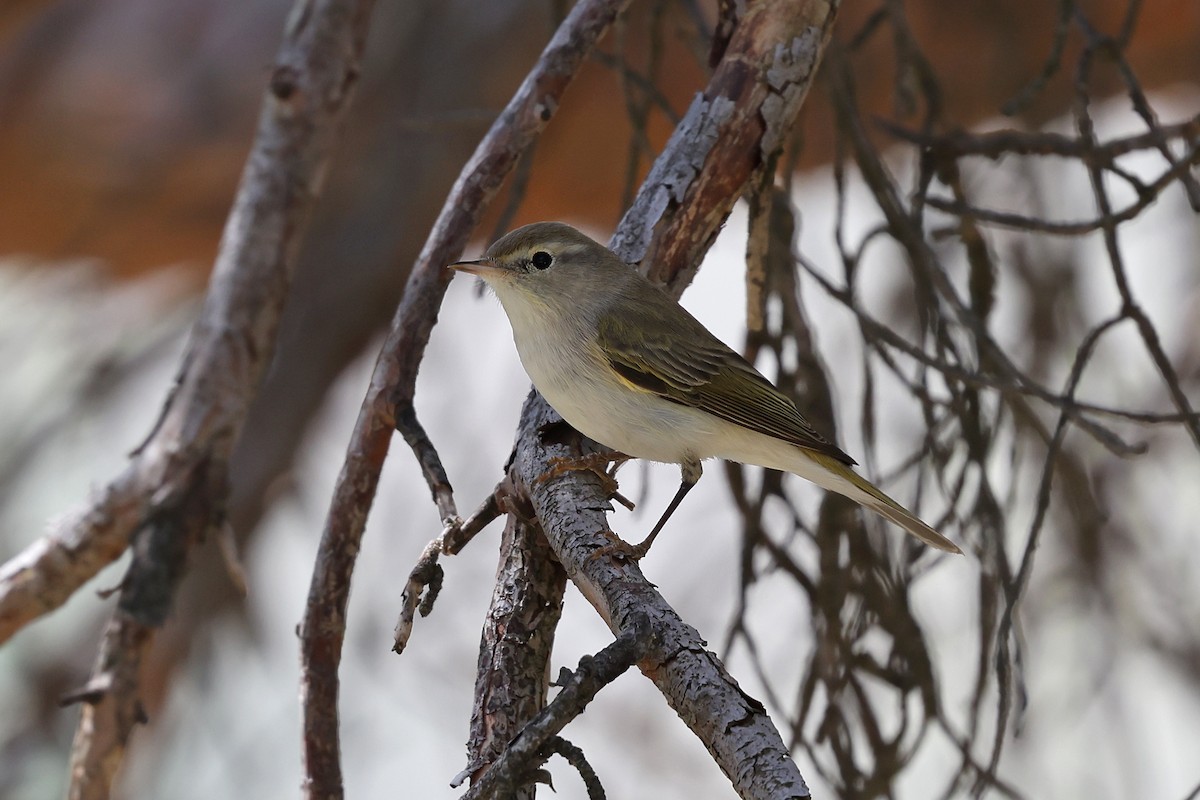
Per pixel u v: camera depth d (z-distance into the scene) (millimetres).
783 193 9492
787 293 9477
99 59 18594
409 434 7223
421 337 7500
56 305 17594
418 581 6617
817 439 8625
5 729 14578
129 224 19219
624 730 15461
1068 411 8055
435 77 16016
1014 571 13422
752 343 9500
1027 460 13688
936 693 8953
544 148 17906
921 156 9672
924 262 9055
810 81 7723
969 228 9945
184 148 18641
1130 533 13859
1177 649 13805
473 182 7668
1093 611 13391
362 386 16656
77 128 18625
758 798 5059
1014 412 10180
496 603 6832
